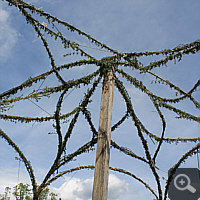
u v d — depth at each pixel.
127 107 6.92
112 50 6.20
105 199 4.98
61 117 7.39
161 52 5.86
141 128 8.02
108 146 5.49
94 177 5.18
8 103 6.03
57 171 7.92
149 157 8.24
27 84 6.23
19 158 7.57
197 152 7.84
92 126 7.69
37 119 7.46
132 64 6.13
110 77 6.24
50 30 5.96
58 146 7.70
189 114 7.21
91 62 6.37
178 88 6.92
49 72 6.53
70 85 6.65
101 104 5.98
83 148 7.84
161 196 8.77
